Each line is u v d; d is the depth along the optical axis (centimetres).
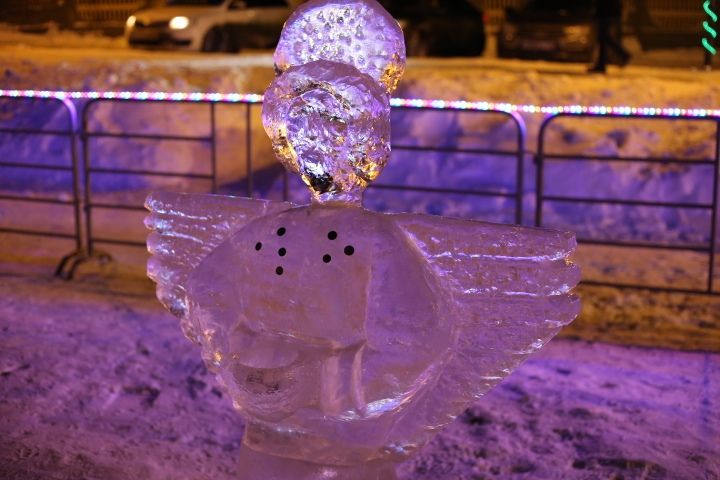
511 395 528
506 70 1652
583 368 583
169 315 676
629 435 471
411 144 1162
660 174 1090
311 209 285
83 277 786
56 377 536
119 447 445
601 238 986
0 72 1416
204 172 1163
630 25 2322
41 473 408
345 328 273
